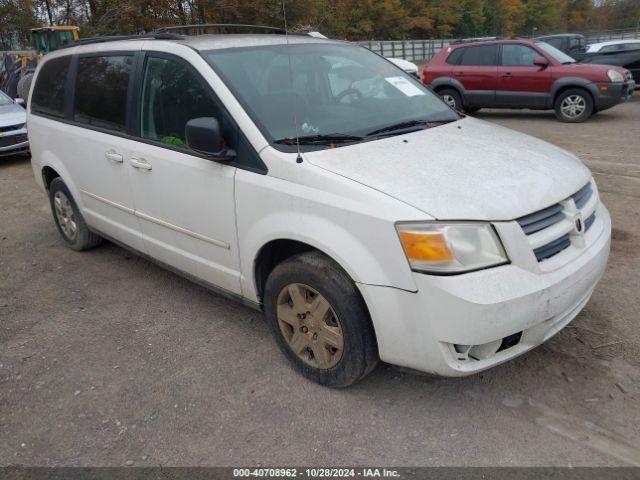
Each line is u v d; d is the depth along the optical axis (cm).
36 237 583
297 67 353
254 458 257
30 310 415
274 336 321
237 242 319
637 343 324
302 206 275
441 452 253
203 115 327
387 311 252
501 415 274
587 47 1645
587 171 317
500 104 1200
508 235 244
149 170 366
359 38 4653
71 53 468
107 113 410
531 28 7519
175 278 457
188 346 352
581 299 279
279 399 295
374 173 268
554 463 243
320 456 256
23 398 309
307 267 280
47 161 496
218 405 294
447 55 1252
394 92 380
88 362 341
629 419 266
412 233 240
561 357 315
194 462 256
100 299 426
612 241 475
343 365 281
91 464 259
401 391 296
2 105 1026
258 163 297
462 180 265
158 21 2372
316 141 302
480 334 238
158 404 297
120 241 440
